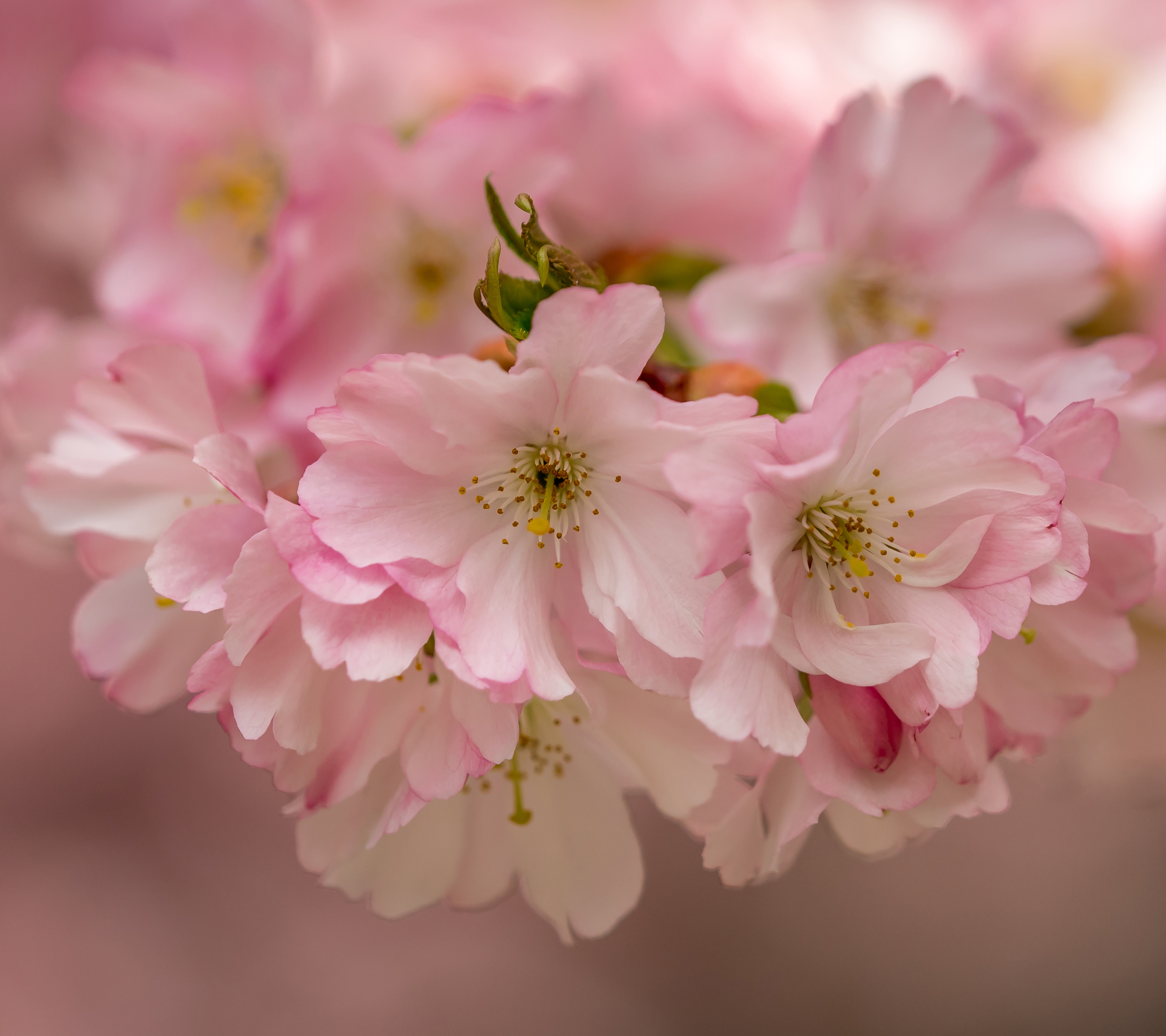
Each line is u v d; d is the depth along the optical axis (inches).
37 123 19.6
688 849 24.1
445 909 25.3
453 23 15.5
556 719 14.1
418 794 13.4
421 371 13.1
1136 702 15.4
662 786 13.7
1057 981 23.7
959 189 14.8
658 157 15.1
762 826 13.8
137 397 13.9
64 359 14.9
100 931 25.0
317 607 13.2
